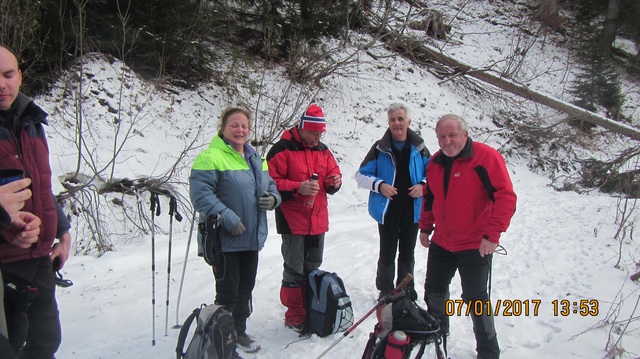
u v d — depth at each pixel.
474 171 3.38
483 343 3.49
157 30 9.73
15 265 2.48
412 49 15.50
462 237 3.48
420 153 4.44
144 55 9.78
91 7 9.32
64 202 7.18
